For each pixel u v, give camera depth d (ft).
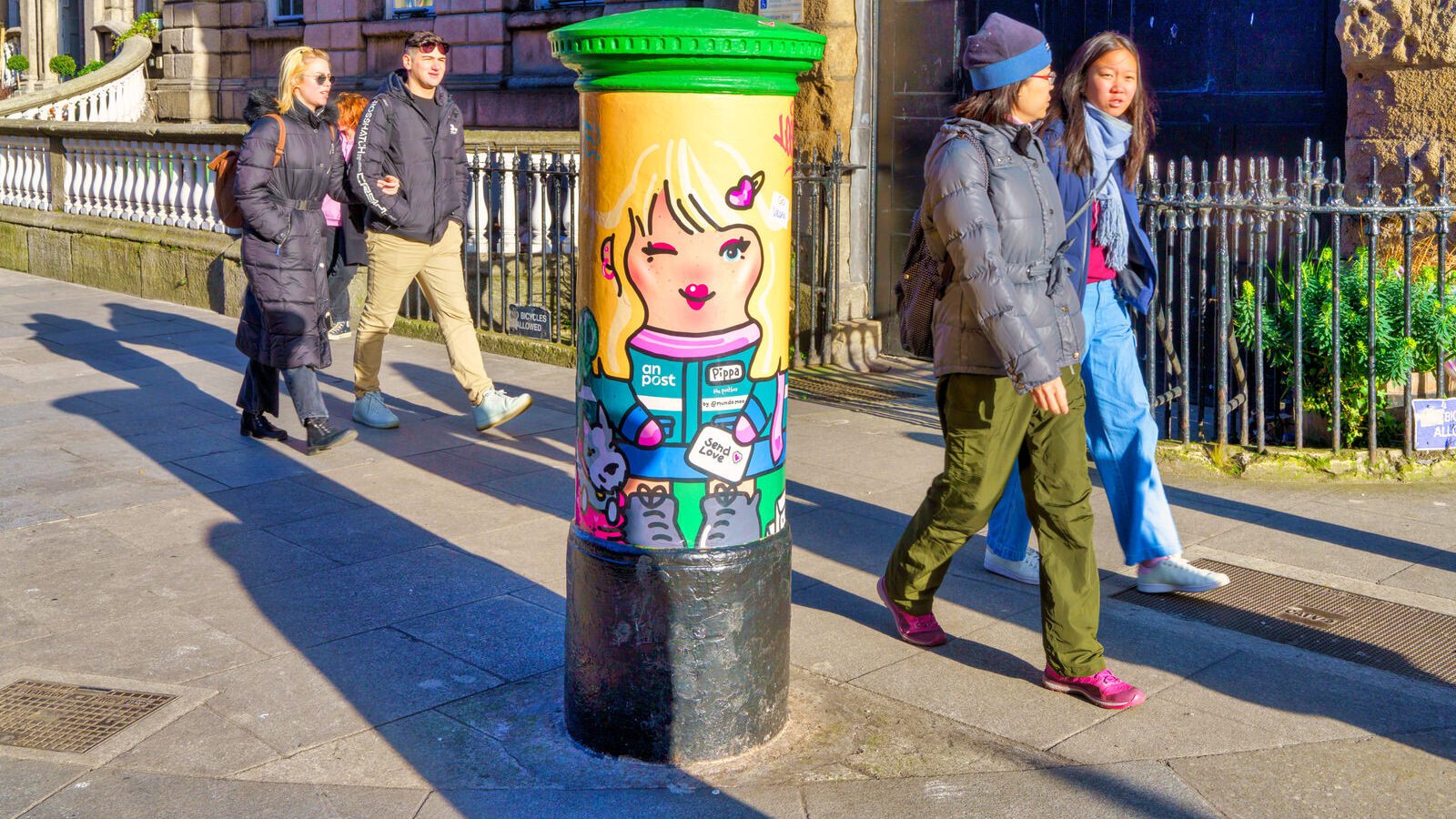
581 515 11.33
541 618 14.44
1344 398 20.21
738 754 11.34
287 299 20.75
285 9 57.11
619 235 10.63
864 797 10.66
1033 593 15.30
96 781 10.91
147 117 62.59
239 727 11.87
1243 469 19.65
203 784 10.85
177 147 37.09
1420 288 19.95
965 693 12.61
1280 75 23.34
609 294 10.76
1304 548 16.71
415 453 21.33
